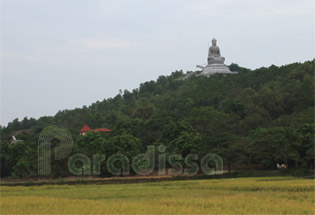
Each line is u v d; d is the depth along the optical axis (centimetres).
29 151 15812
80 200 7050
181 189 9006
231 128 16162
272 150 12875
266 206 6397
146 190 8894
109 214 5716
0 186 10212
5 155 15988
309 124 13475
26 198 7319
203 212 5934
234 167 14562
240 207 6331
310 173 11894
